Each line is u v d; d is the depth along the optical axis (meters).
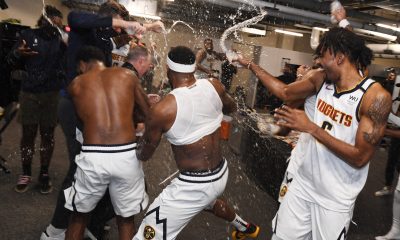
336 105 1.49
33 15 6.77
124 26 2.06
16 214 2.49
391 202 3.81
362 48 1.44
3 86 5.49
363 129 1.38
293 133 3.60
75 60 2.11
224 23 8.91
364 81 1.42
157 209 1.68
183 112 1.59
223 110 1.96
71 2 8.07
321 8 7.33
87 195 1.79
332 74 1.47
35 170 3.31
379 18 7.86
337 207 1.54
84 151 1.77
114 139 1.76
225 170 1.77
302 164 1.64
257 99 7.24
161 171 3.71
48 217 2.50
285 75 6.27
